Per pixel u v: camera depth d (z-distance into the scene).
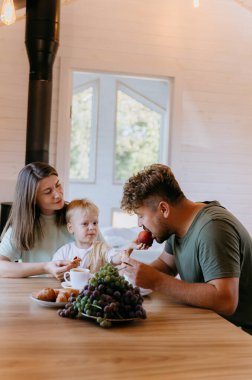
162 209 1.80
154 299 1.81
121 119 6.63
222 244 1.71
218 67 4.93
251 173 5.08
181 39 4.83
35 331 1.41
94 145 6.53
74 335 1.38
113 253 2.33
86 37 4.63
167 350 1.29
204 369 1.18
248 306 1.87
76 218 2.38
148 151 6.73
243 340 1.38
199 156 4.96
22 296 1.79
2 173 4.56
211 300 1.65
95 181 6.56
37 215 2.43
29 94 4.06
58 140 4.62
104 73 4.73
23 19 4.52
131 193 1.81
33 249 2.42
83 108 6.48
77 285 1.87
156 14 4.76
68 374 1.13
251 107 5.04
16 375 1.12
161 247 3.71
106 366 1.18
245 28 4.96
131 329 1.45
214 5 4.87
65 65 4.60
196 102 4.91
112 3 4.66
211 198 5.01
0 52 4.50
